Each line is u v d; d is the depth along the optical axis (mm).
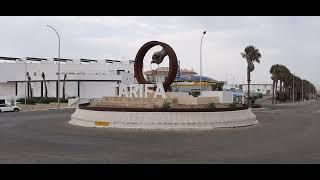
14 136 19594
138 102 28578
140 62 31828
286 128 25094
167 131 22516
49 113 43188
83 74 82688
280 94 106875
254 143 17000
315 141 17781
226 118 25312
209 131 22688
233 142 17391
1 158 12750
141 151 14461
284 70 100500
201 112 24484
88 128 24141
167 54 30391
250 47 68125
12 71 91000
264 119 34938
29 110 50938
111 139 18469
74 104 64438
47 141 17516
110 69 92125
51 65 89188
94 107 26188
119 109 24797
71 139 18375
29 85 84625
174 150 14742
